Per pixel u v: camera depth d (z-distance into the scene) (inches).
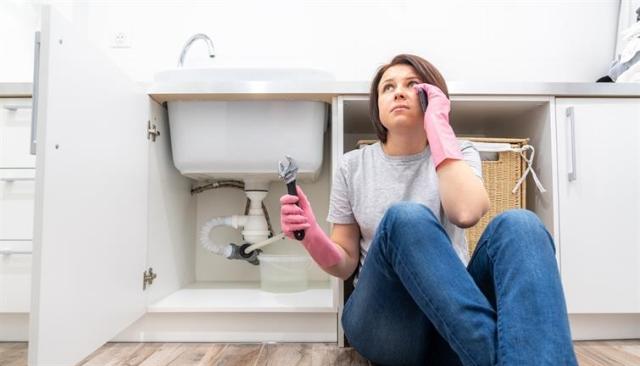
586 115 46.3
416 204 26.6
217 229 65.3
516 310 21.5
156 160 48.9
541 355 20.0
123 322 39.7
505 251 23.9
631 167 46.1
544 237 24.0
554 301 21.5
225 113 48.7
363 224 37.1
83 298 32.2
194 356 40.7
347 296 46.6
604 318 46.3
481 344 21.7
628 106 46.6
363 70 64.4
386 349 31.0
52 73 28.0
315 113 49.3
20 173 45.4
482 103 48.1
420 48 64.6
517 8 64.9
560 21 64.9
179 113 49.1
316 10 64.8
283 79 47.0
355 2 64.9
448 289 23.1
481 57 64.6
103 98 35.5
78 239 31.4
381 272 27.5
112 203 37.4
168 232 53.0
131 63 64.1
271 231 62.9
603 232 45.4
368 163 38.2
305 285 55.1
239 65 64.2
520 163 48.4
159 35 64.4
